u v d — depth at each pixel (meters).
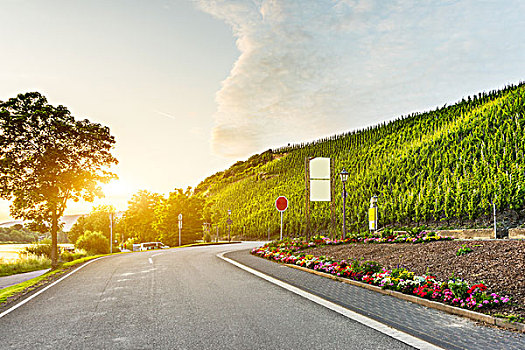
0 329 5.75
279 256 14.91
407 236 13.62
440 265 8.64
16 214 19.83
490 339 4.71
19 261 26.33
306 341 4.81
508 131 26.56
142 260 16.64
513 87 61.84
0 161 18.30
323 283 9.26
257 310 6.58
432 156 32.91
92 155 21.08
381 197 34.97
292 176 94.62
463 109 62.25
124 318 6.21
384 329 5.27
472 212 23.00
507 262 7.60
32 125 18.66
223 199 111.75
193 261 15.44
